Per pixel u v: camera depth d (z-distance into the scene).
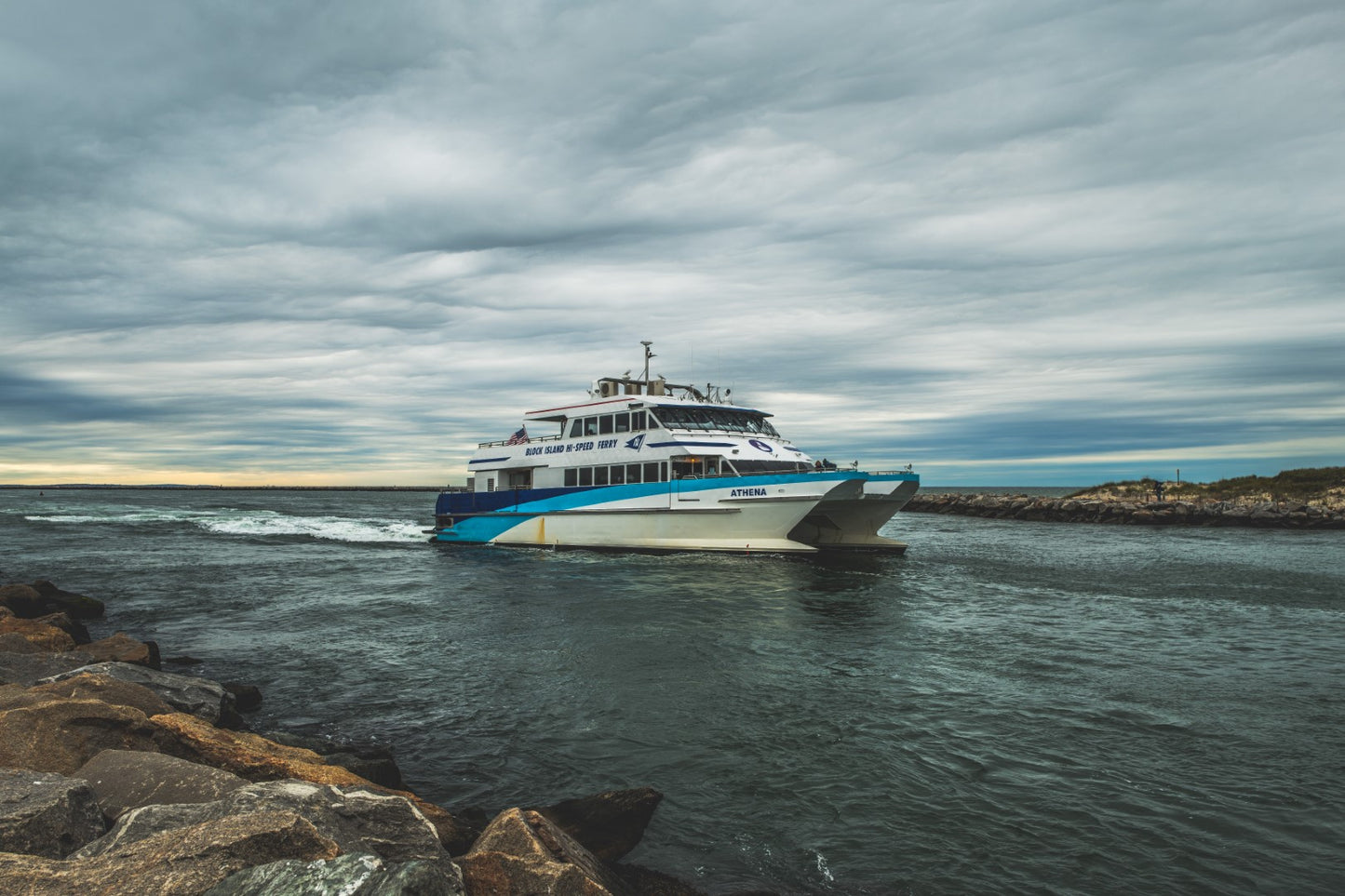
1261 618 15.78
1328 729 8.76
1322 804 6.80
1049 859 5.88
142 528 46.91
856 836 6.24
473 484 34.69
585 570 23.09
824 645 13.14
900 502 25.95
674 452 25.92
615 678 11.02
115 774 5.39
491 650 12.93
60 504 94.56
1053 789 7.12
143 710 7.35
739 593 18.78
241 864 3.92
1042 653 12.53
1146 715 9.29
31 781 4.78
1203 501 56.22
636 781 7.38
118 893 3.55
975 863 5.80
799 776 7.44
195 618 16.55
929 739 8.45
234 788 5.18
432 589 20.11
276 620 16.16
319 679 11.33
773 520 24.31
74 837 4.49
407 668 11.88
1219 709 9.52
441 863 4.10
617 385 31.17
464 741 8.55
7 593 15.96
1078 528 46.09
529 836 4.84
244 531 44.66
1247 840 6.16
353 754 7.63
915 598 18.12
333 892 3.53
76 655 10.29
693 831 6.32
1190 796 6.98
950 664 11.79
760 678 10.98
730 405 29.53
